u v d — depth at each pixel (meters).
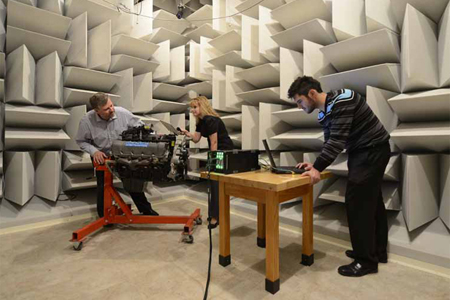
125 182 1.83
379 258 1.47
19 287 1.23
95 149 1.93
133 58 2.79
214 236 1.90
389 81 1.62
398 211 1.65
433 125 1.50
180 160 1.76
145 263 1.48
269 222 1.19
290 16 2.10
